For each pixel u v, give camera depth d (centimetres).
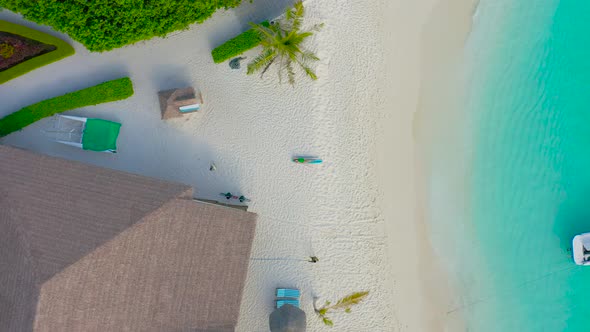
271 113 2002
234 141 2002
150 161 1988
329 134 2008
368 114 2027
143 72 1992
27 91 1964
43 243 1608
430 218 2030
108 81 1947
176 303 1698
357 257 1995
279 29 1883
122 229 1644
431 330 2008
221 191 1991
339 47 2020
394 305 1998
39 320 1552
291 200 1992
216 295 1739
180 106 1920
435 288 2017
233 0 1880
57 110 1934
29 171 1694
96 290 1614
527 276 2030
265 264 1977
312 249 1986
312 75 1888
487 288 2030
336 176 2005
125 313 1648
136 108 1989
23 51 1922
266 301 1966
